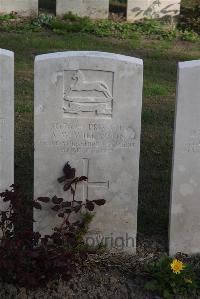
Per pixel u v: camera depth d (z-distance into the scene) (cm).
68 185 275
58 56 265
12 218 266
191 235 285
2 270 259
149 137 404
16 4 646
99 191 282
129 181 280
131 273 273
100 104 270
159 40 610
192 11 654
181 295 260
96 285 266
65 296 260
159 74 517
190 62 266
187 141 272
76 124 272
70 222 283
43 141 273
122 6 703
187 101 268
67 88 267
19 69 510
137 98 270
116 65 266
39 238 269
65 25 614
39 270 260
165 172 362
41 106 269
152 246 292
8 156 277
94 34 614
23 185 340
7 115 272
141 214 317
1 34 597
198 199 280
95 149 276
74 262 269
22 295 257
